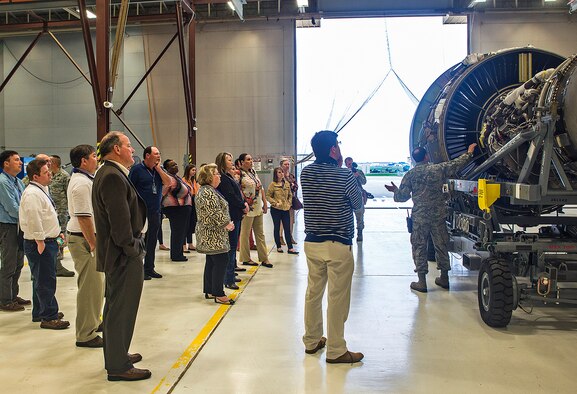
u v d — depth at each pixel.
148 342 3.97
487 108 5.79
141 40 16.92
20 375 3.35
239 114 16.89
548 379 3.24
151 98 17.00
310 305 3.68
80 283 3.88
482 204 4.45
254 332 4.23
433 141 6.39
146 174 6.28
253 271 6.79
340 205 3.44
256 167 16.47
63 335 4.21
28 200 4.19
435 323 4.48
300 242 9.64
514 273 4.82
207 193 4.94
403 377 3.29
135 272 3.21
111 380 3.24
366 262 7.50
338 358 3.52
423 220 5.63
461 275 6.59
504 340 4.01
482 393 3.04
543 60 5.73
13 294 5.13
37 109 17.47
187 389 3.12
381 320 4.57
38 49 17.36
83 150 3.79
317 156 3.56
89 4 11.17
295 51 16.89
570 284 5.87
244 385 3.18
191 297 5.45
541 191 4.00
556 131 4.17
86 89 17.30
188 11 12.50
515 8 16.09
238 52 16.83
